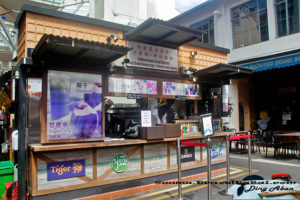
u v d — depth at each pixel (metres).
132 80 6.21
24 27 5.14
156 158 5.98
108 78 5.82
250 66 13.47
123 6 12.84
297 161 9.24
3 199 5.13
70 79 5.06
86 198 4.89
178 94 7.14
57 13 5.29
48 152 4.58
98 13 12.73
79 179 4.86
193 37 6.54
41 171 4.51
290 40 12.18
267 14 13.42
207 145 4.70
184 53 7.42
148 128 5.61
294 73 13.59
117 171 5.33
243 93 15.19
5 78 6.87
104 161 5.18
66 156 4.75
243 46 14.53
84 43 4.39
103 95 5.43
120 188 5.36
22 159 4.77
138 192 5.59
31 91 5.02
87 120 5.18
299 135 9.27
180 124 6.45
